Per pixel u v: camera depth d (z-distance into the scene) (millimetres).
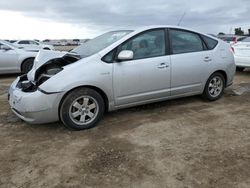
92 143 3861
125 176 3043
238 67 9680
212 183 2891
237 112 5121
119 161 3357
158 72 4812
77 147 3750
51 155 3543
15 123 4664
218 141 3865
